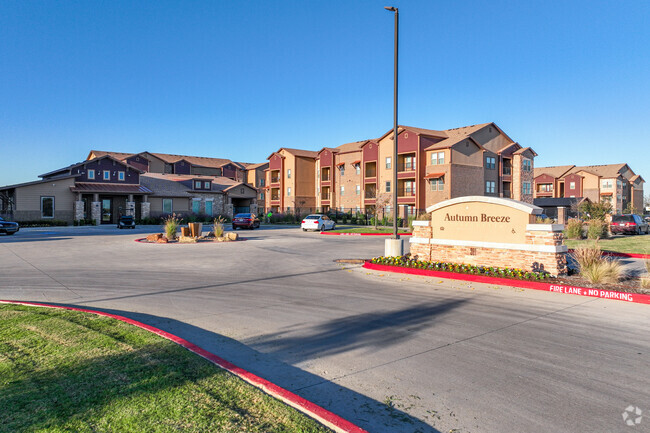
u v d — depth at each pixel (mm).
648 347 6266
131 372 4926
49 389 4449
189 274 13227
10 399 4207
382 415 4242
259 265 15273
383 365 5613
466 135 50219
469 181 50031
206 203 57062
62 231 34406
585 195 77312
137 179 50094
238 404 4148
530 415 4223
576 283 10586
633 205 79375
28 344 5926
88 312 7906
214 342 6551
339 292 10484
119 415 3889
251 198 61812
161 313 8367
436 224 14273
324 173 65000
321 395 4707
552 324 7539
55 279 12164
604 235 26188
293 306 8984
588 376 5195
